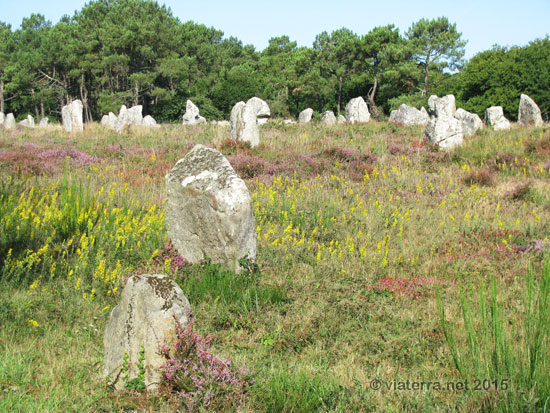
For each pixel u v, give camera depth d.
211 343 5.24
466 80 44.72
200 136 22.31
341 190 12.60
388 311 6.13
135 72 55.50
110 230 8.30
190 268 7.38
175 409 3.87
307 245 8.71
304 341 5.43
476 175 13.21
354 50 52.91
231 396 3.98
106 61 50.47
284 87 64.12
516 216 10.30
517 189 11.70
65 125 25.70
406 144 18.22
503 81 42.34
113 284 6.63
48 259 7.10
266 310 6.22
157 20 55.38
